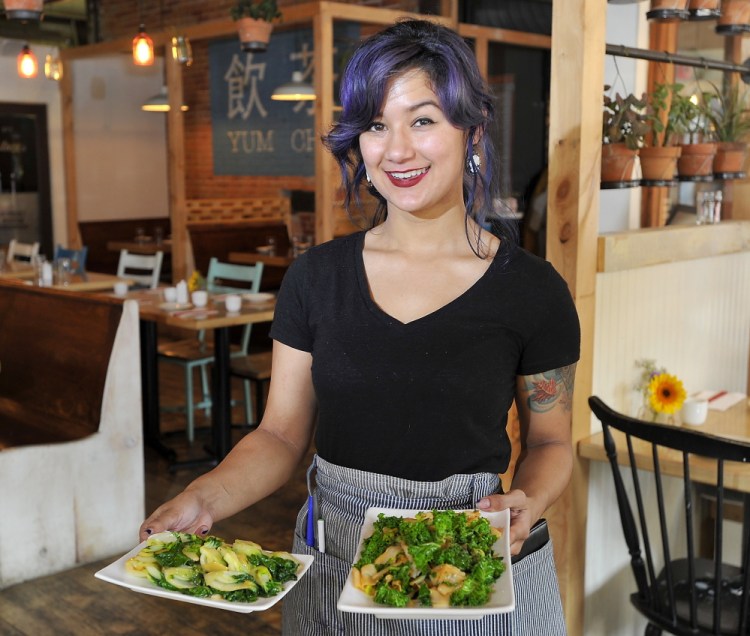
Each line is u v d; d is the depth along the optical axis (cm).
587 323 250
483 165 144
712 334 325
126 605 327
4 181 952
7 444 360
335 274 149
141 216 1063
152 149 1063
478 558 124
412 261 145
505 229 150
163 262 908
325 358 145
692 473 239
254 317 461
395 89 131
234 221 852
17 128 956
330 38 669
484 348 141
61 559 355
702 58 295
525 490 142
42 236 984
